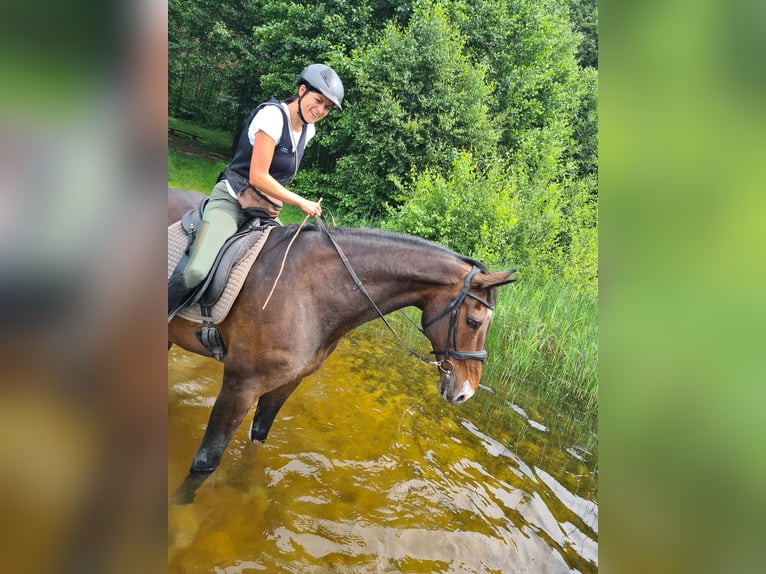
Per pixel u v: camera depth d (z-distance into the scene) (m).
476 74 9.55
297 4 11.80
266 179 2.19
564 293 6.41
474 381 2.43
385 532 2.44
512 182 8.14
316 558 2.21
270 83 12.08
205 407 3.21
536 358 5.14
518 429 3.79
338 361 4.36
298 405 3.47
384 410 3.63
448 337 2.37
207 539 2.20
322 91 2.19
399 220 7.96
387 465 2.97
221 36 13.06
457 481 2.96
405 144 9.51
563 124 10.52
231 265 2.24
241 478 2.62
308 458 2.89
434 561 2.33
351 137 10.56
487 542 2.50
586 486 3.18
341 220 9.93
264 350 2.24
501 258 7.23
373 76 9.84
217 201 2.34
